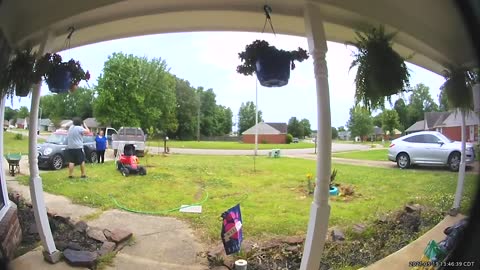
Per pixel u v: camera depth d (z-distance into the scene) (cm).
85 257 412
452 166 1153
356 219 603
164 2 333
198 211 655
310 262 312
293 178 1104
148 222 580
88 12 334
